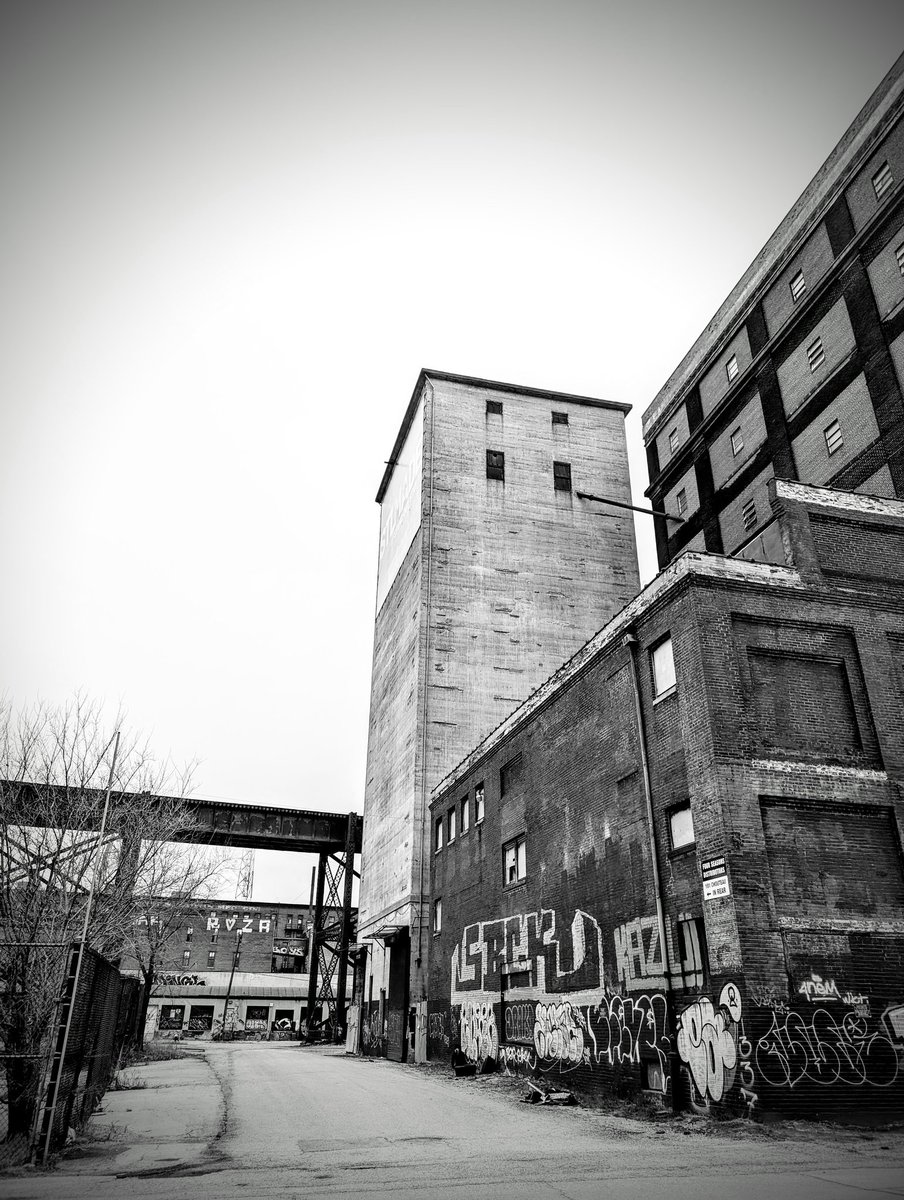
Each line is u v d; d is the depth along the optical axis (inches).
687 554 674.8
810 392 1214.3
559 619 1764.3
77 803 696.4
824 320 1200.2
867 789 627.8
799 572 696.4
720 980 564.4
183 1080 954.7
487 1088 838.5
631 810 722.2
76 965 450.6
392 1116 628.1
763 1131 488.7
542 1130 543.2
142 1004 1414.9
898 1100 534.6
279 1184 355.6
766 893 571.8
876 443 1069.8
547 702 936.9
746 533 1341.0
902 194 1068.5
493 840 1065.5
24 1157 418.9
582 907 791.7
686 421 1567.4
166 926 1407.5
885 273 1090.7
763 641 663.8
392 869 1653.5
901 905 597.6
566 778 864.9
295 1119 612.4
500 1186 342.3
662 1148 454.3
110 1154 452.8
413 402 2016.5
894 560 730.2
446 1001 1211.9
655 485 1653.5
